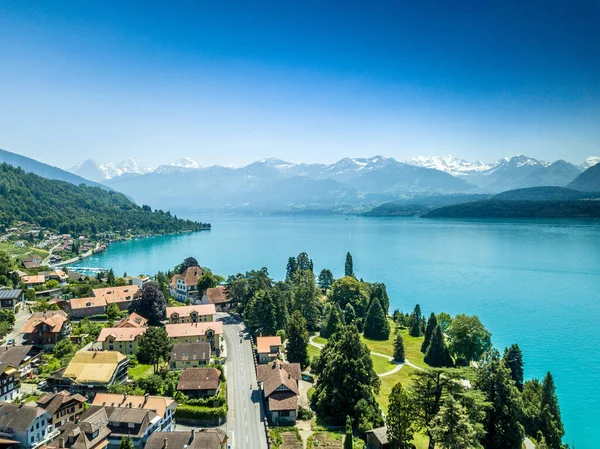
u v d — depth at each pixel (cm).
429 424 6544
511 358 10006
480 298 19225
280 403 8425
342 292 16788
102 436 7144
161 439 6994
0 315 13050
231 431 7962
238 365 11106
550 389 8544
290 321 11444
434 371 6762
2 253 19488
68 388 9088
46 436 7250
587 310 17025
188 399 8719
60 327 11475
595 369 11844
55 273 19888
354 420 8194
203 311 14200
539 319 16050
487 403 6506
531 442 7969
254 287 15625
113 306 14712
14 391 8612
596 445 8738
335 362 8831
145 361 10994
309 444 7444
